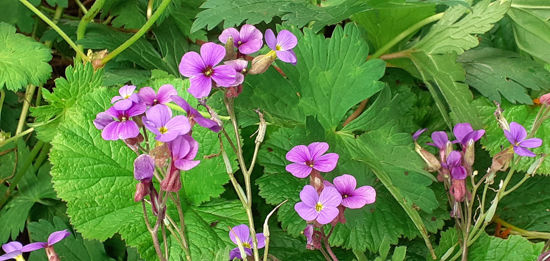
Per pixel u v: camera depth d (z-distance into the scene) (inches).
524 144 14.5
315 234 14.1
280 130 16.5
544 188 18.9
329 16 16.7
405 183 16.3
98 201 15.5
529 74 18.9
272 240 17.3
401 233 16.3
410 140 16.9
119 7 20.1
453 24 18.3
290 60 13.5
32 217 18.8
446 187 15.7
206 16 17.1
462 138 15.6
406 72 20.3
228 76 12.8
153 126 12.2
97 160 15.8
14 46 17.8
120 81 18.0
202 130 16.4
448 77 18.1
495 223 18.9
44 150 19.1
